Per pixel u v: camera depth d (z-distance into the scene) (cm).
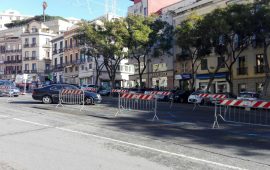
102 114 1820
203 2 4441
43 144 976
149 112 2033
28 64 9112
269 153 929
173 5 5562
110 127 1341
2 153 862
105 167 746
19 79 5666
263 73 3747
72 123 1409
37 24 9200
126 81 7244
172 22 4988
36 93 2431
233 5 3039
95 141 1034
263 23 2864
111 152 890
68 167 743
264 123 1625
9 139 1041
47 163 773
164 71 5194
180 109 2398
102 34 4441
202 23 3084
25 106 2159
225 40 3225
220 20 2914
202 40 3219
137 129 1316
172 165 771
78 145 969
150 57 5172
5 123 1370
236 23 2914
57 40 8194
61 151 891
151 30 4244
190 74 4641
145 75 5662
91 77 6812
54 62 8350
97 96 2453
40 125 1327
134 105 2278
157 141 1069
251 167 775
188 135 1211
